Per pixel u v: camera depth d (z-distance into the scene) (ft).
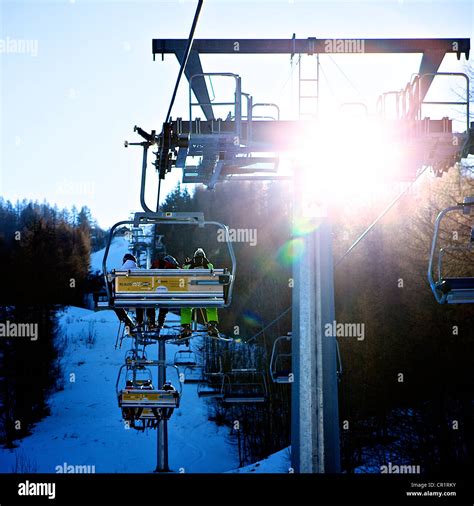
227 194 250.57
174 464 163.22
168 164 49.85
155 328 54.80
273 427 168.96
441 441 116.98
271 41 52.19
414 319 133.90
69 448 174.91
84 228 343.05
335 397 38.47
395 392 134.31
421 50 53.47
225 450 169.07
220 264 237.66
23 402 193.77
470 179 125.18
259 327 193.88
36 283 233.14
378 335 137.18
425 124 43.80
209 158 49.01
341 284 155.63
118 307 45.88
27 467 164.66
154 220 44.96
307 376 38.17
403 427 129.39
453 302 37.96
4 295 232.94
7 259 241.96
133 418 54.75
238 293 217.15
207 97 56.18
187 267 53.06
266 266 215.31
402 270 141.79
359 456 126.52
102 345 247.91
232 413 179.42
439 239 126.00
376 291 144.25
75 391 209.97
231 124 45.75
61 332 250.78
